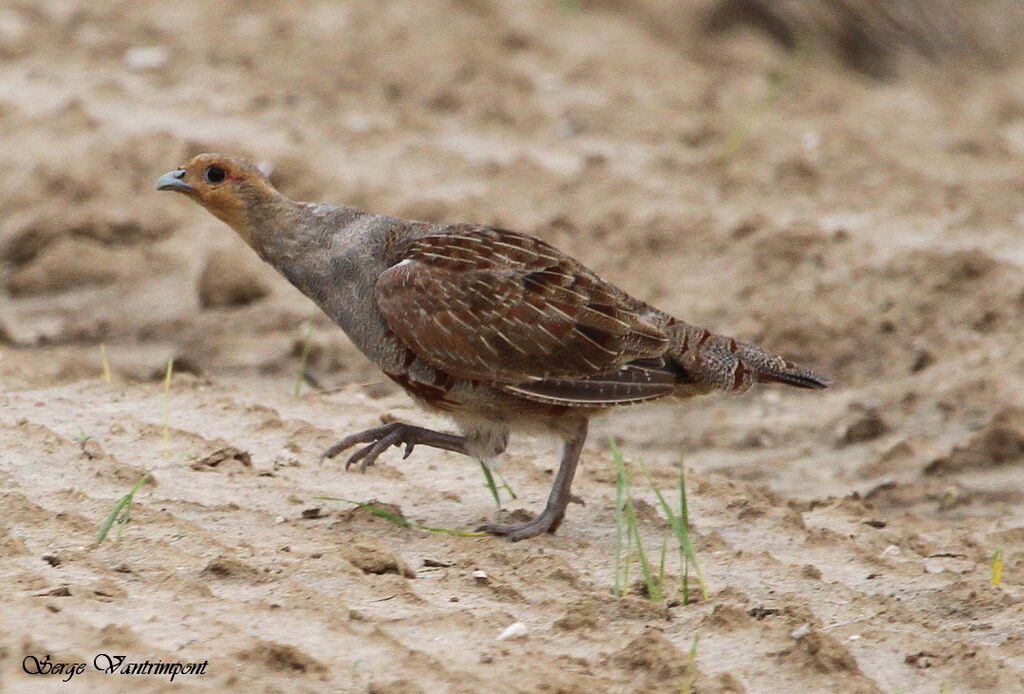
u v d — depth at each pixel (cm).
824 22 2697
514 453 1174
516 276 947
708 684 734
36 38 2259
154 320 1563
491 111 2127
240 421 1159
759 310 1522
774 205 1811
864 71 2712
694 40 2633
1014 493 1159
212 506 962
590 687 719
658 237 1683
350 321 976
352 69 2238
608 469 1127
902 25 2739
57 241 1692
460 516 1002
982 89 2662
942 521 1115
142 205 1766
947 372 1389
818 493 1195
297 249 985
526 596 865
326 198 1775
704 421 1361
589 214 1756
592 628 805
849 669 766
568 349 941
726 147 1958
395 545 928
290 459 1082
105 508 923
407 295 943
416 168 1898
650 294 1583
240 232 996
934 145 2130
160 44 2289
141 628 739
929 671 777
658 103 2233
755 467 1258
